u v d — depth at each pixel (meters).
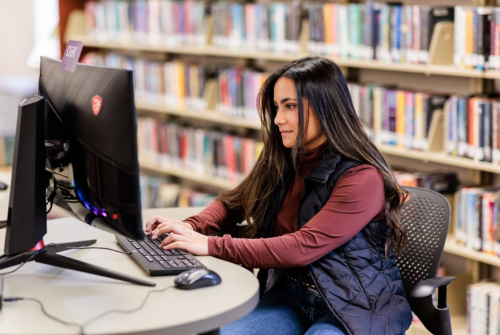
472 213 2.47
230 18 3.33
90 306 1.15
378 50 2.65
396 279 1.60
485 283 2.57
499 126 2.30
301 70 1.56
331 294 1.49
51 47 5.01
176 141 3.85
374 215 1.54
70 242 1.52
